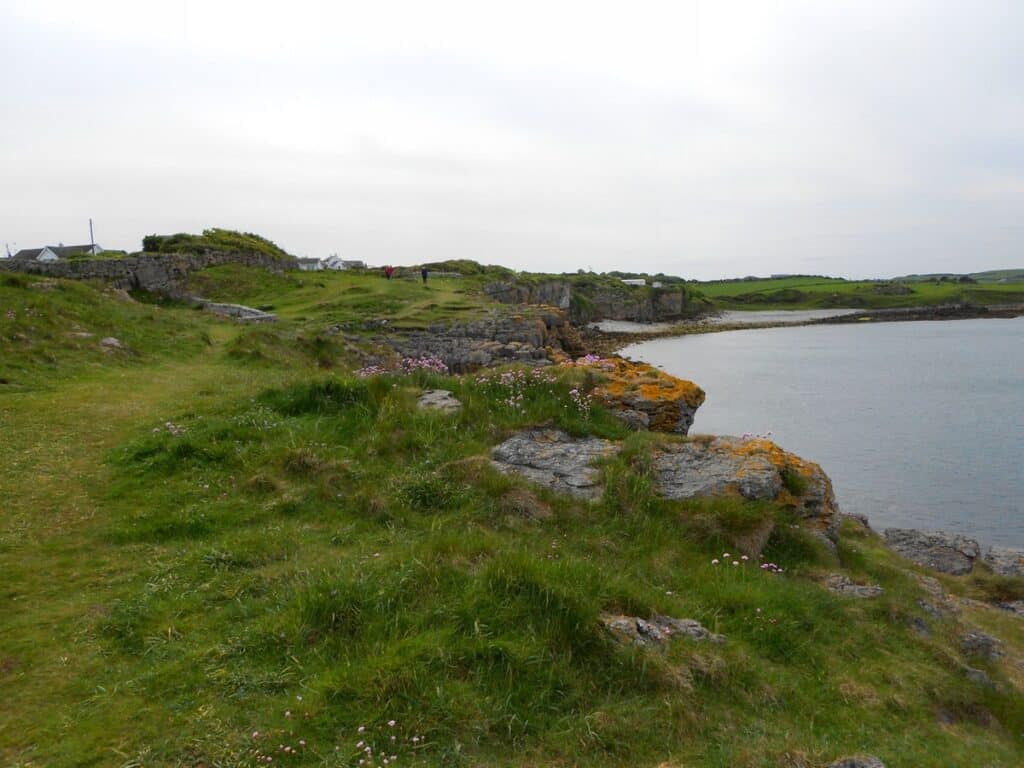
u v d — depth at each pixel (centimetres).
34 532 802
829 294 19038
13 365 1506
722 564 866
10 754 470
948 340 9912
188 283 4344
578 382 1311
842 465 2984
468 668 563
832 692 672
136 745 483
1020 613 1405
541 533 873
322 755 479
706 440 1124
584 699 561
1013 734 728
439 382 1335
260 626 614
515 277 10188
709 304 17075
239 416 1158
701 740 546
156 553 774
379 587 649
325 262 9738
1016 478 2775
